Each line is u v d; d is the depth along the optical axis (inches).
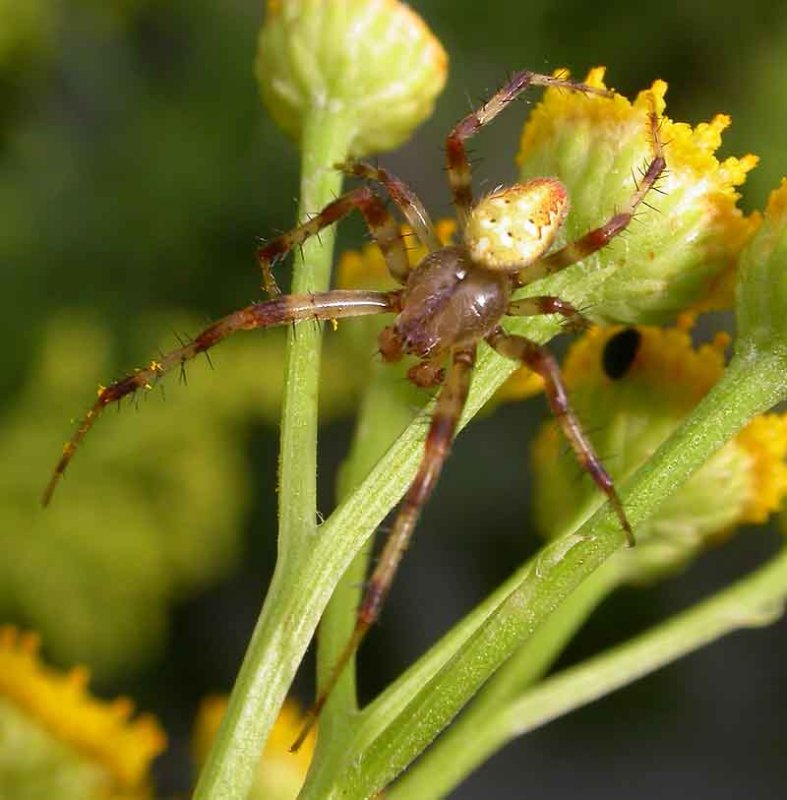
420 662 2.5
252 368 5.1
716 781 6.4
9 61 5.6
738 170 2.7
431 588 6.3
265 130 5.9
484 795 6.3
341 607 2.6
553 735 6.5
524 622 2.4
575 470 2.9
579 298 2.7
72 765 3.2
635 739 6.5
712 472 2.9
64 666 5.0
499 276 2.8
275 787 3.1
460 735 2.7
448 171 3.0
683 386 2.9
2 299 5.6
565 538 2.4
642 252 2.7
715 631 2.8
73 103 5.9
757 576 2.9
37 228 5.7
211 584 5.4
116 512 4.9
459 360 2.7
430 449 2.5
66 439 5.0
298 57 3.1
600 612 6.1
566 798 6.3
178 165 5.8
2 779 3.2
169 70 6.0
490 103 3.0
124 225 5.8
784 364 2.5
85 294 5.7
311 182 3.0
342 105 3.1
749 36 5.3
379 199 2.9
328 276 2.9
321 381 4.7
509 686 2.8
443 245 3.0
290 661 2.4
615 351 2.9
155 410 5.0
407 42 3.1
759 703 6.6
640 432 2.9
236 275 5.8
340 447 6.2
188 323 5.6
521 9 5.7
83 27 5.9
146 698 5.9
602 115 2.7
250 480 5.7
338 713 2.5
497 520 6.4
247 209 5.8
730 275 2.7
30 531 4.9
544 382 2.6
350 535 2.5
